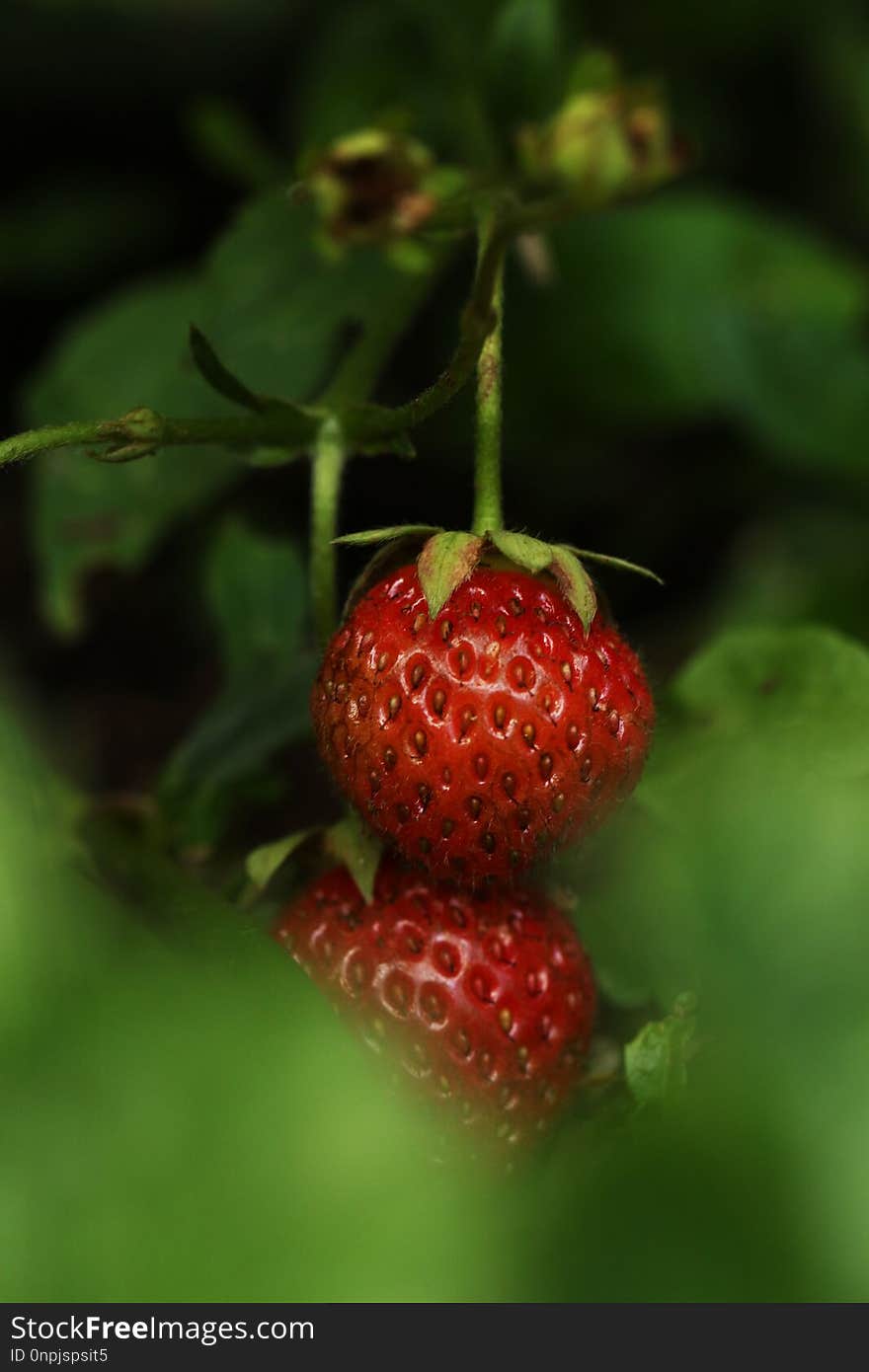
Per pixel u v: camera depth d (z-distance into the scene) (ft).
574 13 1.40
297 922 0.98
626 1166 0.57
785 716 1.00
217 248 1.20
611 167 1.00
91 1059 0.52
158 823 1.05
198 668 1.41
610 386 1.29
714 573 1.45
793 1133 0.58
